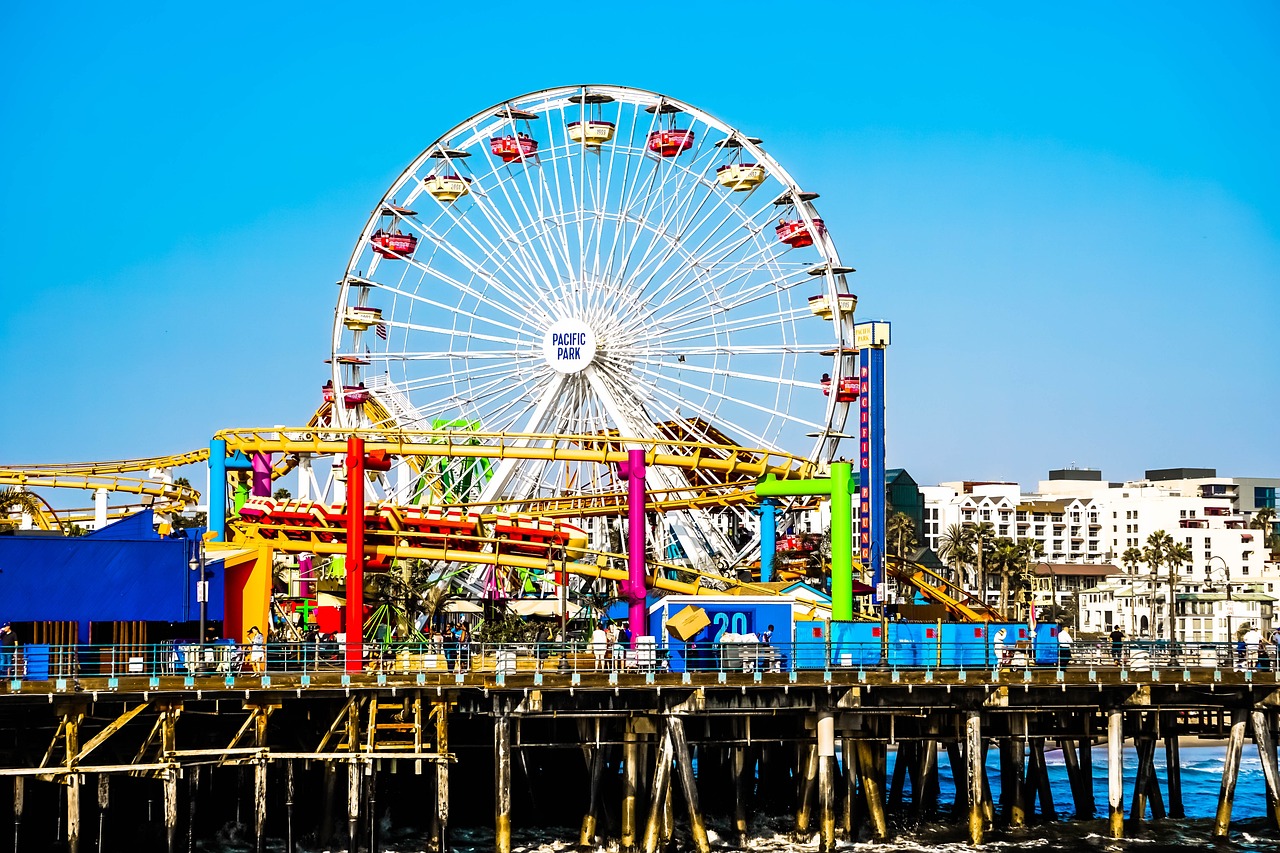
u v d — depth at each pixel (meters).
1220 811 81.38
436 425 133.00
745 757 81.00
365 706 70.44
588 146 132.25
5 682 66.06
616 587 114.06
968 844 77.94
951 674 76.50
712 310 129.38
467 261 133.38
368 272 135.62
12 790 70.75
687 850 75.38
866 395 129.00
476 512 98.06
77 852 63.91
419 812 81.69
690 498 113.44
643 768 75.06
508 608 115.31
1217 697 82.00
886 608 109.56
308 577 112.75
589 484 129.62
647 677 72.25
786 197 129.50
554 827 81.88
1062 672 77.25
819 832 76.06
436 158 135.00
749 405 128.88
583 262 130.62
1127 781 109.81
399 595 112.81
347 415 136.12
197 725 71.62
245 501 102.38
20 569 78.19
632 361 129.75
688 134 130.38
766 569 105.56
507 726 70.12
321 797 77.69
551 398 129.50
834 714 74.38
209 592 81.50
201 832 76.69
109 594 79.38
